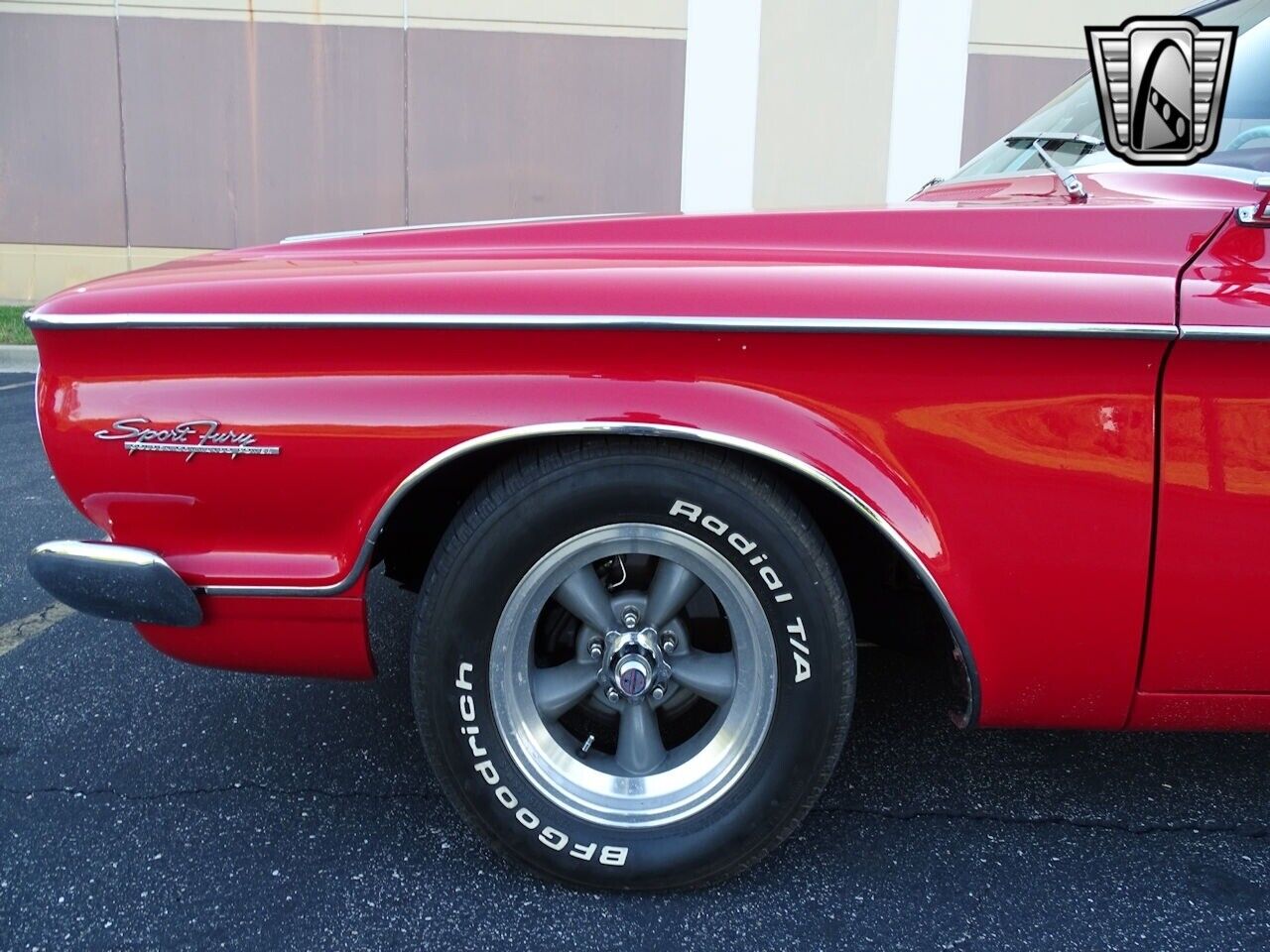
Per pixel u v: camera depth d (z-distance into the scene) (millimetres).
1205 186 1795
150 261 10320
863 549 1925
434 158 10086
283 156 10062
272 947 1661
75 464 1660
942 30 9852
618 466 1633
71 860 1876
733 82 9961
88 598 1706
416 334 1588
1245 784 2170
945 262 1671
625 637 1771
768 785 1729
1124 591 1641
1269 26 1986
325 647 1757
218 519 1682
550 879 1788
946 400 1598
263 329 1592
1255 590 1629
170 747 2291
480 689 1700
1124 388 1583
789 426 1598
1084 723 1757
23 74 9914
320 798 2094
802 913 1756
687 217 1896
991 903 1785
